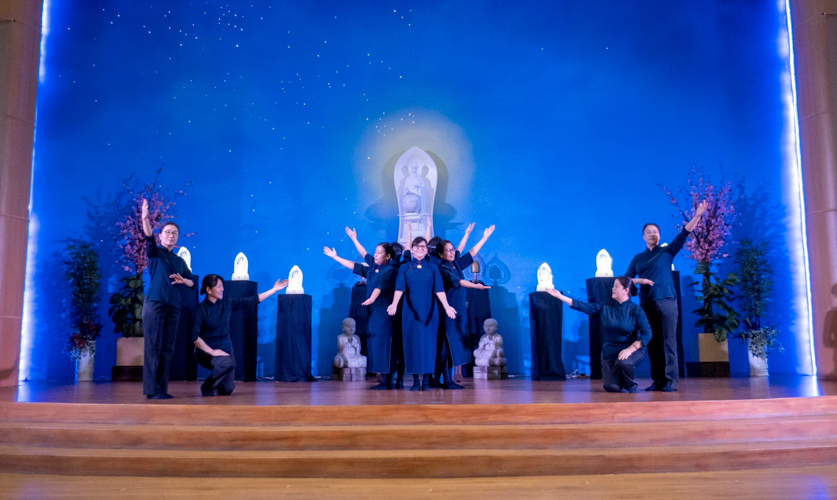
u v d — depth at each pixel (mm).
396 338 6090
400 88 8680
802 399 4426
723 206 7922
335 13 8820
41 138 8492
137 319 7598
